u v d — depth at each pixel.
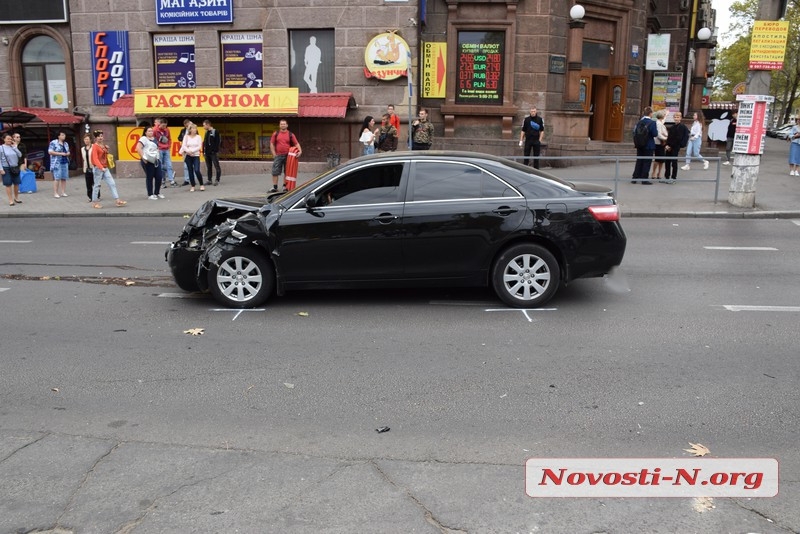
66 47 22.39
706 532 3.44
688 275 8.91
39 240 12.26
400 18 20.28
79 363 5.93
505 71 20.72
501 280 7.31
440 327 6.79
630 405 4.91
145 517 3.61
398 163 7.39
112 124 22.27
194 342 6.45
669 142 17.05
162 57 21.81
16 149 16.45
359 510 3.64
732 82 75.38
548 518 3.56
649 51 23.05
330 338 6.50
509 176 7.34
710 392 5.12
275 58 21.02
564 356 5.93
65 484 3.95
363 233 7.20
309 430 4.60
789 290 8.14
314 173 20.28
